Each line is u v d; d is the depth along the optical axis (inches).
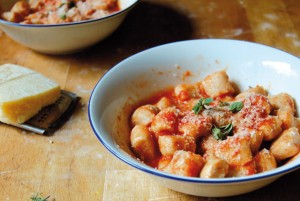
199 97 21.0
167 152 17.7
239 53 21.6
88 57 26.2
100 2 27.6
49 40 24.5
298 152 17.1
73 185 18.8
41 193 18.6
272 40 26.4
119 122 19.8
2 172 19.6
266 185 17.3
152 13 30.0
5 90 21.7
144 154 18.5
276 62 20.7
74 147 20.6
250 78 21.4
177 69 22.1
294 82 20.0
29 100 21.4
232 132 18.3
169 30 28.2
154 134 18.8
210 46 22.0
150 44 27.0
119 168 19.4
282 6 29.5
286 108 19.2
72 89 23.9
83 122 21.8
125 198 18.1
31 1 28.3
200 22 28.7
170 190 18.2
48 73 25.1
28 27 23.7
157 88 21.9
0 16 28.1
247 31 27.4
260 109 18.5
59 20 25.9
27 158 20.2
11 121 21.4
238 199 17.6
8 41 28.4
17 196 18.6
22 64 26.0
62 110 22.3
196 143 18.5
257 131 17.5
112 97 20.0
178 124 18.7
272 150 17.6
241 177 15.2
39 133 21.4
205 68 22.2
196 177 16.4
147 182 18.6
